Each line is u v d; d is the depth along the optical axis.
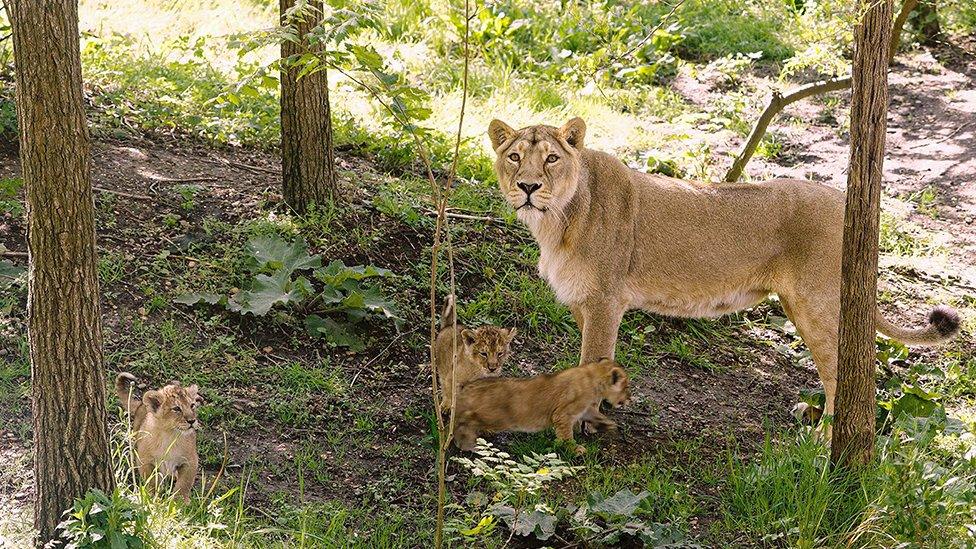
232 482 6.04
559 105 12.77
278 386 6.97
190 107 10.48
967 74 15.29
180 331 7.27
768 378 8.41
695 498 6.49
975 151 13.02
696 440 7.20
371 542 5.69
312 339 7.55
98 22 12.39
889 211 11.41
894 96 14.60
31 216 4.90
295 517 5.74
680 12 15.75
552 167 6.84
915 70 15.39
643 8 15.45
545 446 6.77
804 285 7.38
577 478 6.50
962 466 6.71
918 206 11.70
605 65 13.52
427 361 7.64
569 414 6.64
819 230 7.34
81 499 5.11
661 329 8.75
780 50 15.40
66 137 4.82
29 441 6.05
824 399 7.63
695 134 12.84
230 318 7.52
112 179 8.74
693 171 11.54
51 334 5.00
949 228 11.34
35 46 4.69
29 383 6.51
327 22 5.26
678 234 7.36
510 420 6.59
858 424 6.48
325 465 6.37
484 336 6.77
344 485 6.21
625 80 13.87
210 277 7.81
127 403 5.89
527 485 5.89
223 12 13.60
